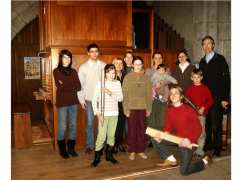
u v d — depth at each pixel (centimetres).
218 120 403
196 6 674
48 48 456
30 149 467
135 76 393
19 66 694
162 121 431
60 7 438
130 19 479
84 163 389
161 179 328
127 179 329
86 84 419
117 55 474
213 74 400
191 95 391
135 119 396
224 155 408
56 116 447
